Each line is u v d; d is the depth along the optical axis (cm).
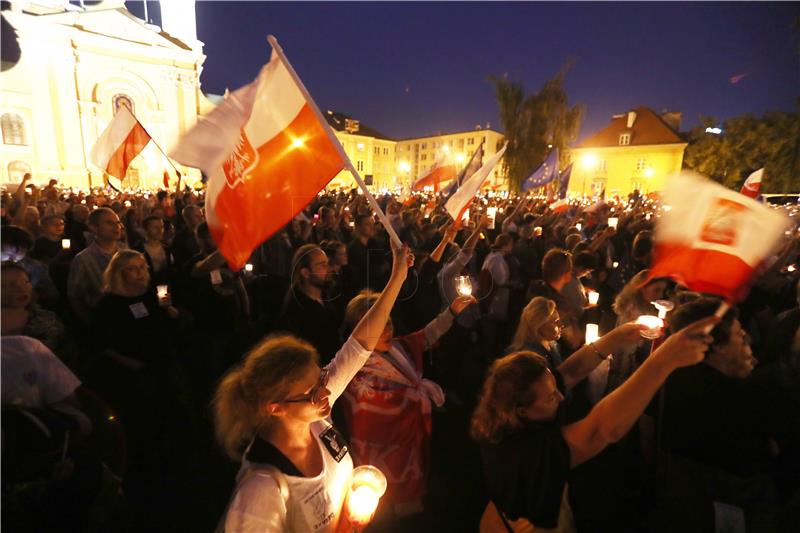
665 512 205
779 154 2169
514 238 680
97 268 374
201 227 388
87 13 3266
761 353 302
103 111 3428
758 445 190
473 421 174
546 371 161
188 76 3731
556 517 146
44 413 166
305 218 679
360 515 139
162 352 300
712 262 176
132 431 289
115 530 260
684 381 198
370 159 6206
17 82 3195
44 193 1013
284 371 132
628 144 3972
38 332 288
